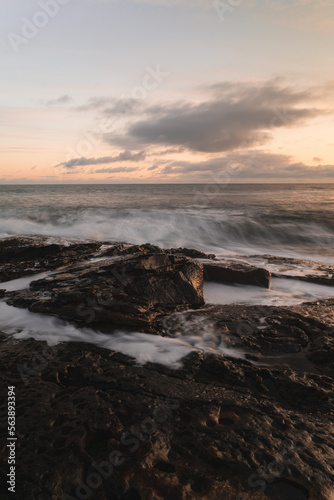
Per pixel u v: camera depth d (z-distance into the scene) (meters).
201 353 3.55
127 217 19.09
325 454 2.17
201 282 5.61
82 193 54.62
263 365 3.39
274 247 12.80
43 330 4.16
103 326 4.25
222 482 1.93
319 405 2.76
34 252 8.37
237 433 2.34
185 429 2.37
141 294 4.80
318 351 3.60
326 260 10.41
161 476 1.96
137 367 3.25
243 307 5.00
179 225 16.27
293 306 5.04
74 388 2.88
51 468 2.00
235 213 21.22
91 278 5.03
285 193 52.16
